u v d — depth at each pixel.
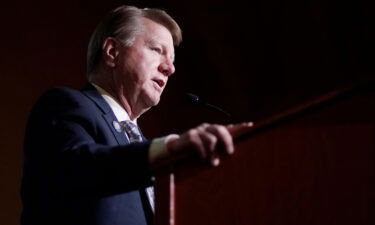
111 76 3.25
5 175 5.53
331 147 1.75
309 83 7.67
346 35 7.45
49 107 2.59
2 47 5.75
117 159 1.91
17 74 5.80
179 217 1.77
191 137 1.69
